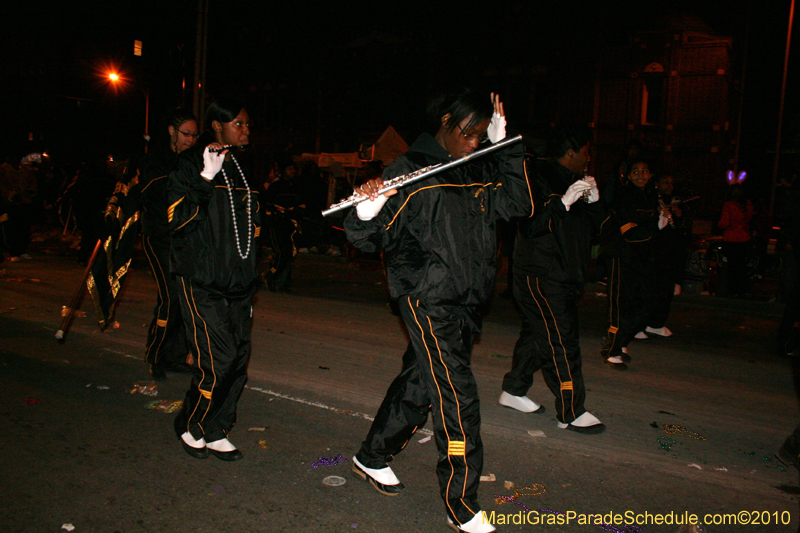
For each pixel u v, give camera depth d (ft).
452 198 9.95
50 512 10.44
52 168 77.92
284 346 22.12
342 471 12.46
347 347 22.36
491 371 20.12
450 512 10.29
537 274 14.42
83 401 15.69
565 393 14.78
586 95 94.17
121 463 12.37
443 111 10.09
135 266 39.32
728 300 35.63
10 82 157.28
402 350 22.25
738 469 13.41
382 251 10.64
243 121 11.87
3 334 21.62
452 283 9.99
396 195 9.75
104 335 22.17
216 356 12.08
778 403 18.13
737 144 92.07
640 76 91.40
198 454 12.69
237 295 12.16
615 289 20.20
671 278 25.68
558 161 14.19
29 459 12.32
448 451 10.20
